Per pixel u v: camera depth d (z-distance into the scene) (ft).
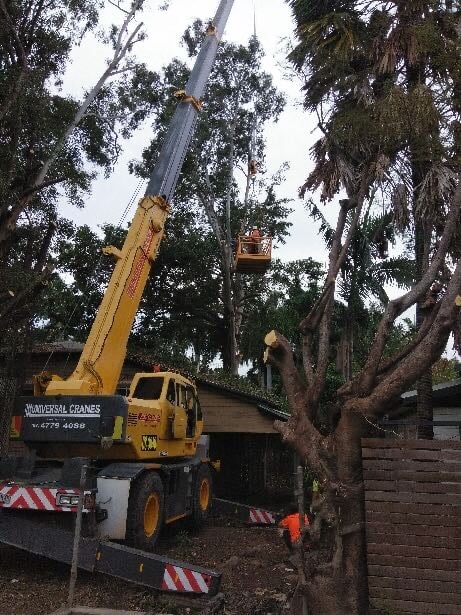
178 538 36.52
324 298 22.75
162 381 36.94
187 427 39.63
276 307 102.89
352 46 29.14
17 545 26.17
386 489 18.61
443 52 26.61
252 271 75.15
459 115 25.43
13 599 23.49
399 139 26.63
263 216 106.52
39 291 43.27
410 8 29.19
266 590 25.04
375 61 30.58
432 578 18.02
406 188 30.96
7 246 44.19
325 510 18.94
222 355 107.86
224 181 105.70
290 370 20.90
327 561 19.19
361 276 60.34
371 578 18.40
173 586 23.63
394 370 19.56
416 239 34.17
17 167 47.06
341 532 18.58
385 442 18.76
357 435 18.95
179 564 23.88
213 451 68.64
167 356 96.99
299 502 19.61
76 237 78.54
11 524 26.45
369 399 18.76
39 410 29.66
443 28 28.43
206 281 102.01
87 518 26.50
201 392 58.70
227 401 58.23
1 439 43.09
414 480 18.48
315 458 19.43
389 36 30.25
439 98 25.27
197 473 40.88
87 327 82.43
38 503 26.55
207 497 43.50
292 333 88.58
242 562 30.73
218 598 22.98
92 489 27.09
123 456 31.73
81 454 30.86
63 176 50.21
